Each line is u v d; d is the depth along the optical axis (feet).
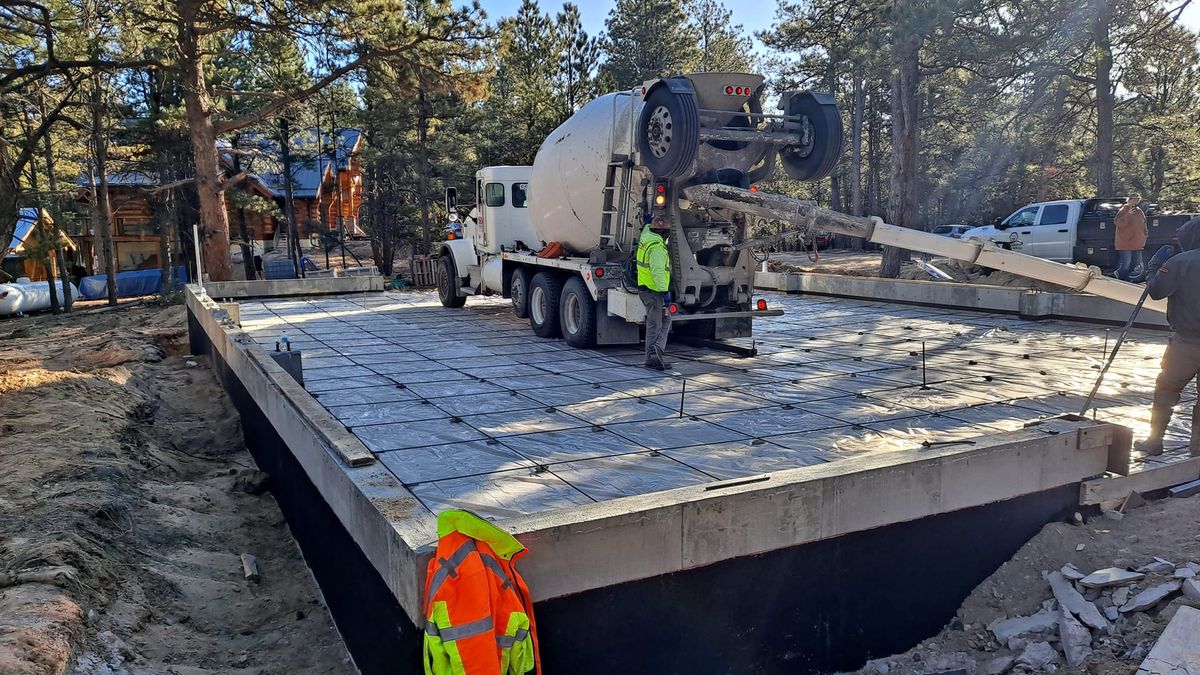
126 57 61.87
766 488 14.43
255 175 98.89
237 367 31.42
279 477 24.17
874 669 16.22
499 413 22.36
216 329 37.50
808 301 53.78
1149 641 13.88
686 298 29.91
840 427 20.81
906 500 16.01
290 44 68.85
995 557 17.62
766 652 15.11
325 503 17.85
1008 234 60.95
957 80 82.74
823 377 27.55
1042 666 14.65
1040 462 17.72
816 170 28.71
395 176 104.42
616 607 13.42
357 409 22.84
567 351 33.37
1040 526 18.20
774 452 18.48
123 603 16.16
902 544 16.34
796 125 28.89
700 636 14.32
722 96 27.96
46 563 15.65
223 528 22.88
